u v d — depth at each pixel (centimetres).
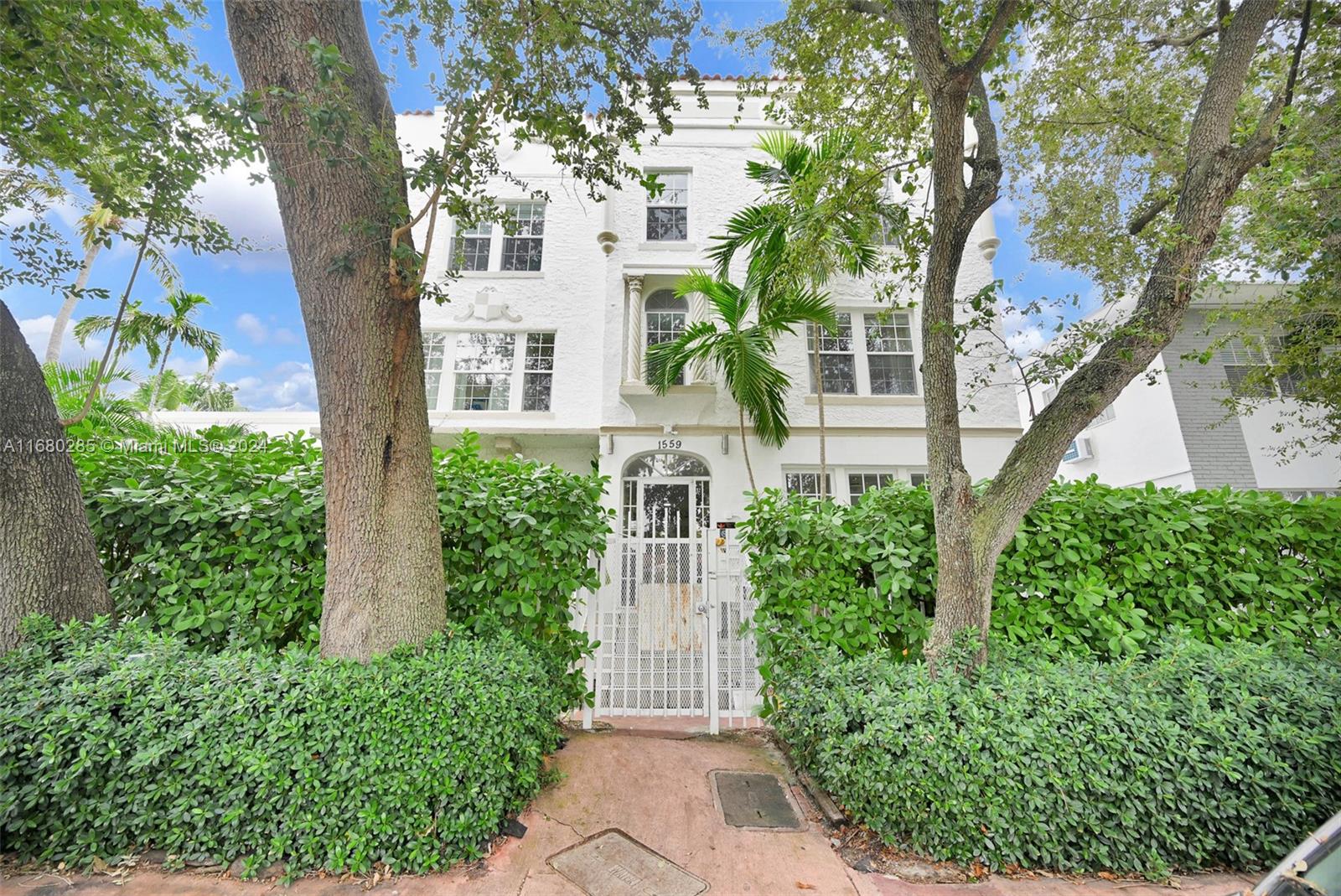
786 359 995
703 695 482
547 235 1083
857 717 310
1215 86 377
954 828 270
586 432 979
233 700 275
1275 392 793
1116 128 645
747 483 927
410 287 345
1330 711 284
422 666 298
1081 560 405
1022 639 397
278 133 327
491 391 1027
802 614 407
